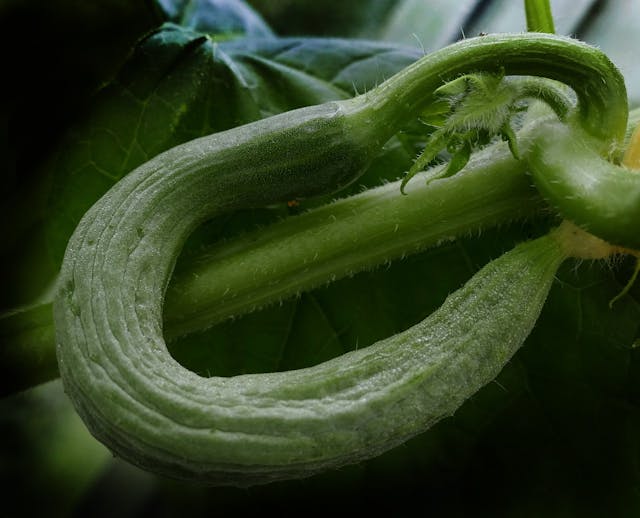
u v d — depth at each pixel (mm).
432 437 429
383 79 443
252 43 448
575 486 423
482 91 354
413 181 390
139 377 347
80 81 480
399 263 429
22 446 498
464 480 427
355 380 349
